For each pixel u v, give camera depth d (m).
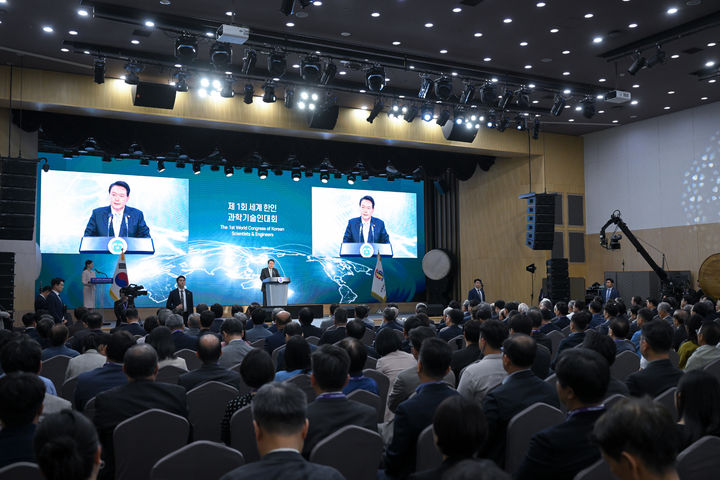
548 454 2.40
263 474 1.78
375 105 13.44
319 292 19.06
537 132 14.55
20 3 9.37
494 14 9.91
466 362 5.41
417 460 2.95
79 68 12.13
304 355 4.23
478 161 18.27
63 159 16.11
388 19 10.09
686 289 14.68
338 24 10.27
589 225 18.30
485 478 1.20
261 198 18.48
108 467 3.29
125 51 11.38
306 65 10.84
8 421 2.38
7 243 12.63
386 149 16.69
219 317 8.95
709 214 15.52
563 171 18.12
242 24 10.23
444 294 19.98
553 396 3.36
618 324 5.89
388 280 20.12
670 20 10.18
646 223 16.89
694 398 2.58
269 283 15.38
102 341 5.34
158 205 17.14
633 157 17.22
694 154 15.82
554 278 15.89
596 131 18.09
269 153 15.23
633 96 14.57
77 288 16.03
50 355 5.84
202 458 2.65
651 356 4.09
